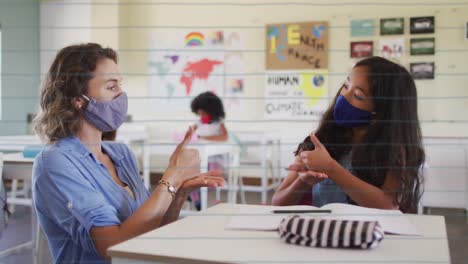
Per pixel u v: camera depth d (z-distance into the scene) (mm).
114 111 1242
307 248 884
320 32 5191
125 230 1073
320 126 1516
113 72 1244
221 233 987
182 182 1240
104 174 1237
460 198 3404
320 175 1285
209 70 5602
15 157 2486
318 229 890
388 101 1377
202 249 874
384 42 4984
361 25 5051
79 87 1209
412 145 1382
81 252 1149
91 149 1268
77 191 1112
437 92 4824
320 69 5199
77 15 5828
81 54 1226
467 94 4734
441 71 4805
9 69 5559
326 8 5172
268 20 5379
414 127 1390
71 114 1220
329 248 880
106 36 5793
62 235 1182
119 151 1396
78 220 1097
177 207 1280
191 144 3232
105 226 1077
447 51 4766
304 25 5246
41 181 1144
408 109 1385
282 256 834
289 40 5309
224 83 5559
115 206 1210
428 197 3445
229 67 5543
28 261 2518
